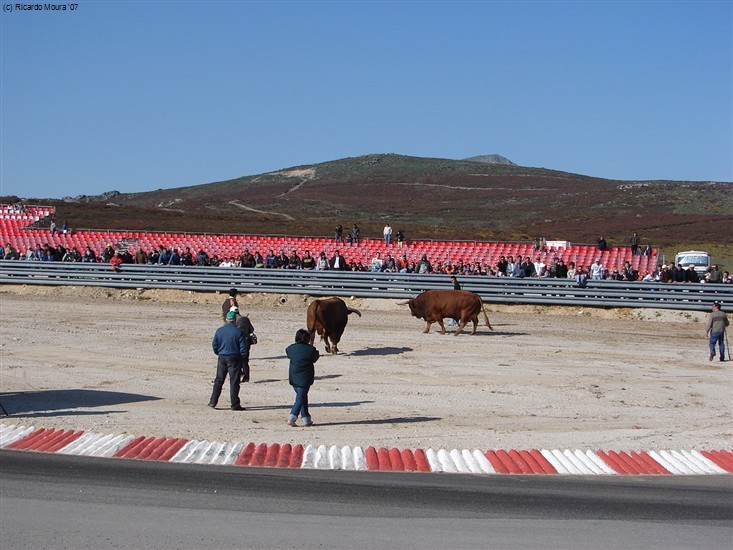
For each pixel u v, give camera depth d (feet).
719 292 96.58
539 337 83.20
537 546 29.63
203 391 57.77
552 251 144.36
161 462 39.04
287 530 30.58
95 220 262.06
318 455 40.42
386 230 152.35
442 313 83.30
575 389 59.98
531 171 627.05
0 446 41.45
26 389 57.11
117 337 79.56
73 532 30.09
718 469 40.37
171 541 29.40
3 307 99.25
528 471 39.06
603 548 29.55
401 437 45.55
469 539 30.12
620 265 140.77
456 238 235.81
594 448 44.24
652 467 40.37
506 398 56.80
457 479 37.45
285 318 93.20
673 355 75.20
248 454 40.70
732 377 65.72
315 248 149.89
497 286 102.58
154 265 111.04
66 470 37.32
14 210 191.31
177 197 585.63
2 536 29.63
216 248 151.74
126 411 50.88
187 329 84.94
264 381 61.21
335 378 62.34
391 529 30.89
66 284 113.70
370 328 87.10
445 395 57.36
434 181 561.84
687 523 32.17
